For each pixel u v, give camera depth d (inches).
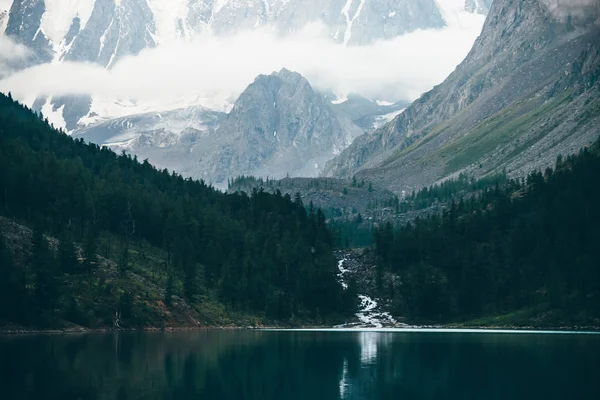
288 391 6722.4
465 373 7618.1
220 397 6363.2
